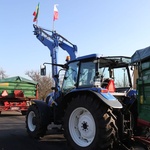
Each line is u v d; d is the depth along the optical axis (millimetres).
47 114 8055
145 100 5555
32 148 6887
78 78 7062
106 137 5738
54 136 8461
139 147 6473
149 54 5383
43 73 8266
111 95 6098
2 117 14484
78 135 6461
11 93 15461
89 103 6074
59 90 7836
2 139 8039
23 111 15719
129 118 6418
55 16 10812
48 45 9953
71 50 9352
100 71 6832
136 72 6219
